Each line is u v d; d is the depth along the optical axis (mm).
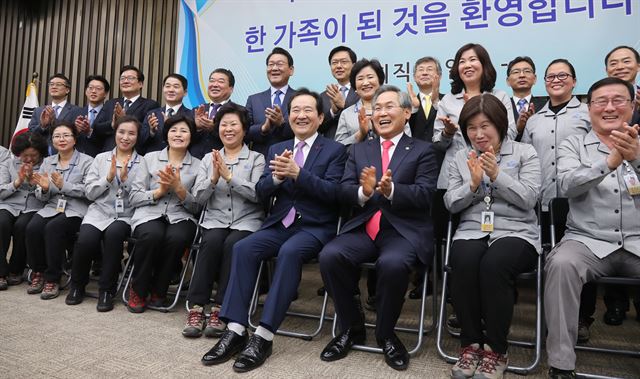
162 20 4539
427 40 3418
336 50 3043
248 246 1917
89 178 2703
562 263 1548
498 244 1691
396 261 1678
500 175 1747
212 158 2295
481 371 1551
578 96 3061
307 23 3762
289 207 2090
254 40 3930
